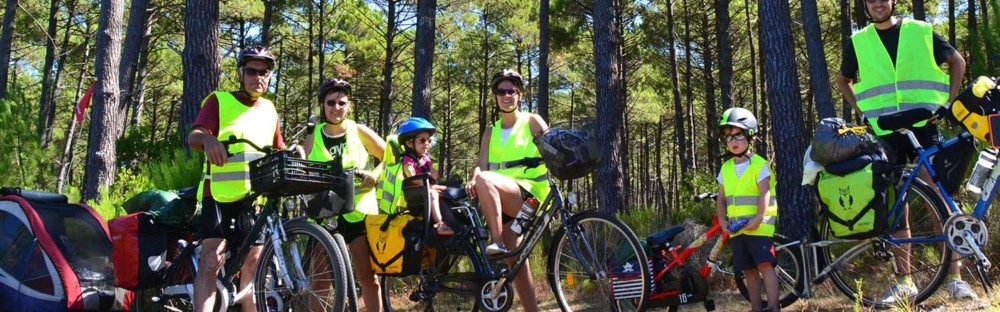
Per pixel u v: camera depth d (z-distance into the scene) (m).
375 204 5.57
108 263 5.34
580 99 30.69
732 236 4.87
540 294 7.96
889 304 4.68
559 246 4.98
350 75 25.84
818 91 11.94
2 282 5.11
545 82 17.02
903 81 4.88
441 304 5.56
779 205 8.97
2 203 5.31
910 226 4.83
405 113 31.20
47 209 5.28
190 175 7.53
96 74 12.52
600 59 12.99
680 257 5.19
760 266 4.73
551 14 21.31
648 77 26.16
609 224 4.74
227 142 4.33
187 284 5.06
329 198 4.41
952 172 4.55
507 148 5.07
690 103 23.98
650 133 42.22
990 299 4.35
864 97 5.08
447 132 33.25
